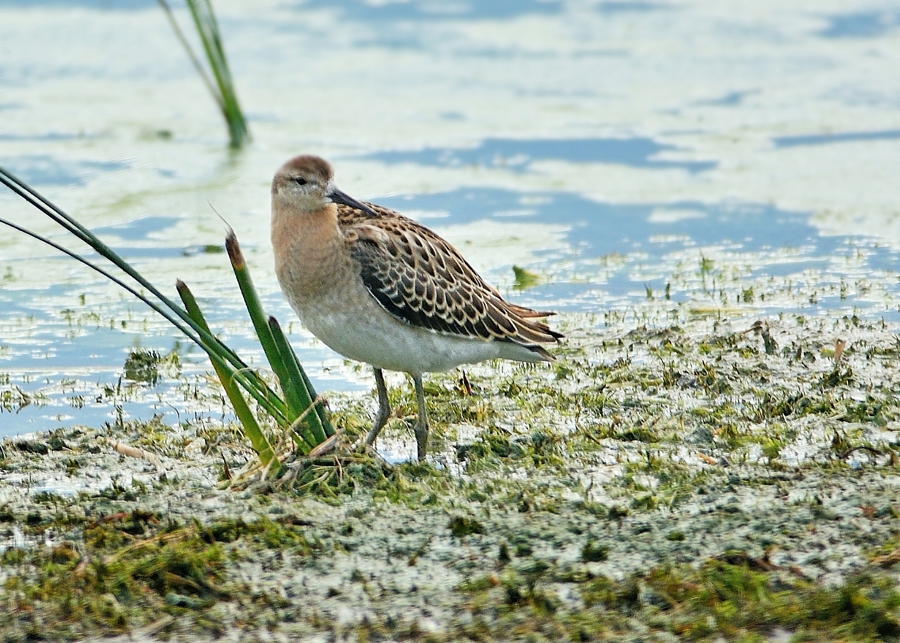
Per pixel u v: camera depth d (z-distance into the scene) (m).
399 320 11.20
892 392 12.50
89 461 11.27
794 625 7.69
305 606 8.22
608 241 18.95
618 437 11.55
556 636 7.72
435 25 29.59
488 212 20.05
